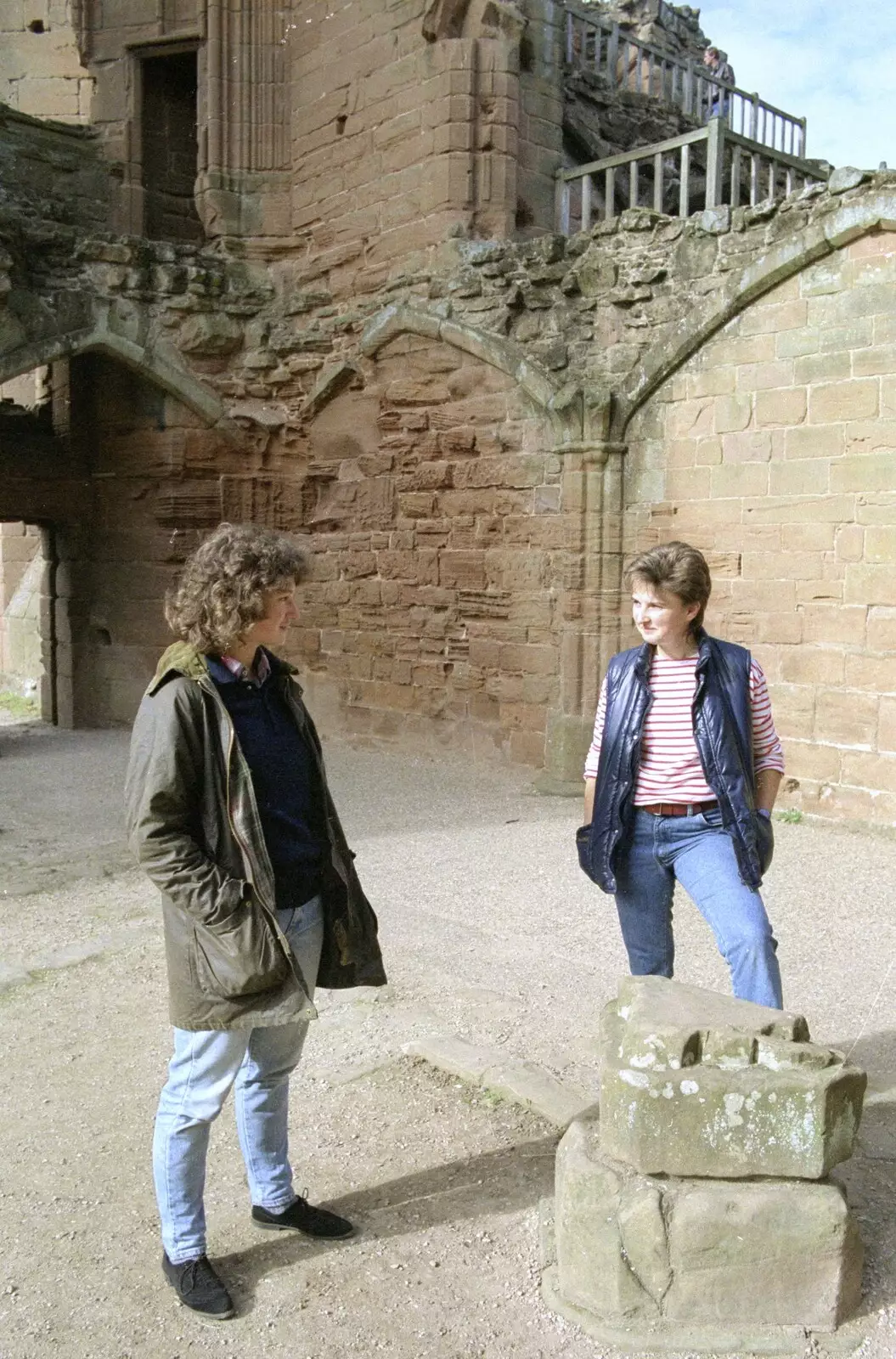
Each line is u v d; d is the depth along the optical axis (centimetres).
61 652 1586
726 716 337
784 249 885
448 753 1212
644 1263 275
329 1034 475
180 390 1347
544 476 1077
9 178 1390
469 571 1168
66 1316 289
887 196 826
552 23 1209
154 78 1514
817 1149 273
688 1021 288
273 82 1381
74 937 616
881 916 647
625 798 348
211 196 1377
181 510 1409
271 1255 312
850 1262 277
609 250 1030
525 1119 395
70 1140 388
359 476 1308
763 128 1366
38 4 1803
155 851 263
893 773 849
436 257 1174
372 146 1253
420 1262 308
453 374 1165
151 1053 462
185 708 268
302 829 296
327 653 1376
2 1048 468
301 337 1342
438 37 1154
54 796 1062
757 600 934
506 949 597
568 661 1049
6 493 1471
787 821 905
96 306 1287
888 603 850
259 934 269
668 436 992
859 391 859
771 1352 266
